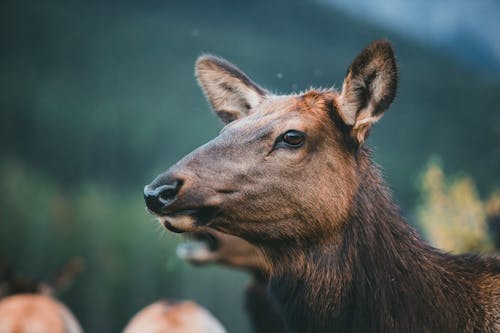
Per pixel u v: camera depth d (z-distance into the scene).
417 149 55.34
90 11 109.62
